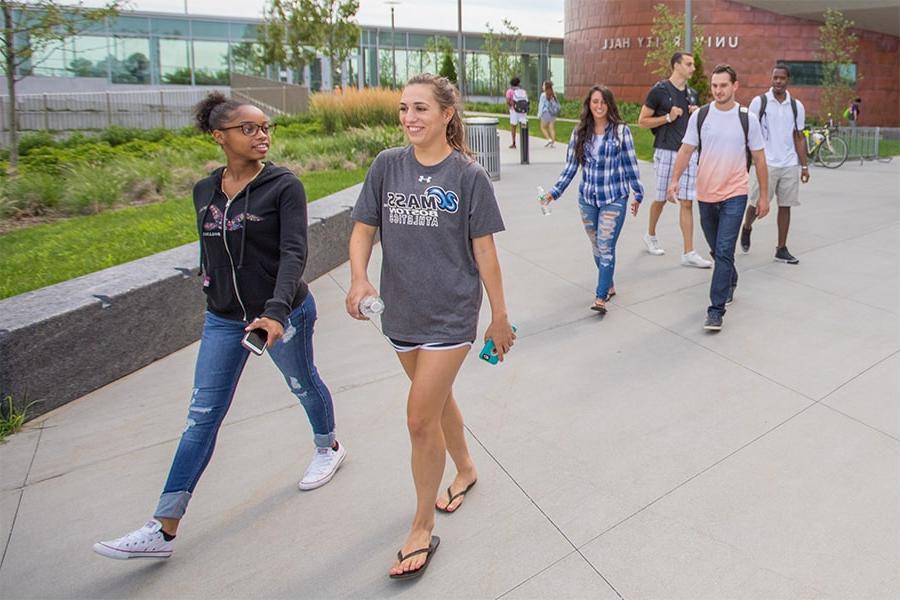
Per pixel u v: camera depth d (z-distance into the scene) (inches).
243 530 124.0
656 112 273.7
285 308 110.9
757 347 194.1
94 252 262.8
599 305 220.2
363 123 748.0
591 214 223.8
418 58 1809.8
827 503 125.8
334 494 134.0
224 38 1486.2
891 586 105.3
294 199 115.6
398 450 149.1
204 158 550.9
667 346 197.0
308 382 130.9
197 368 118.3
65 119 954.1
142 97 1030.4
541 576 109.9
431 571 111.8
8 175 443.2
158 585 111.1
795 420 155.1
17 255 263.4
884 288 238.5
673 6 1364.4
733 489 130.8
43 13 453.1
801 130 261.1
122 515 129.8
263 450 151.3
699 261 267.4
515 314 227.1
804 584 106.3
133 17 1401.3
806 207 383.9
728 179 200.2
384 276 110.3
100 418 167.0
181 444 115.1
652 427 154.4
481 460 143.6
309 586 109.8
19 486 139.6
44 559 117.8
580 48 1547.7
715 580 107.8
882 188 456.8
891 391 166.7
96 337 180.5
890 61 1358.3
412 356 112.5
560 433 153.2
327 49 1252.5
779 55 1302.9
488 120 481.7
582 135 218.8
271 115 1009.5
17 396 163.0
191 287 211.8
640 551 114.9
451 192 104.2
